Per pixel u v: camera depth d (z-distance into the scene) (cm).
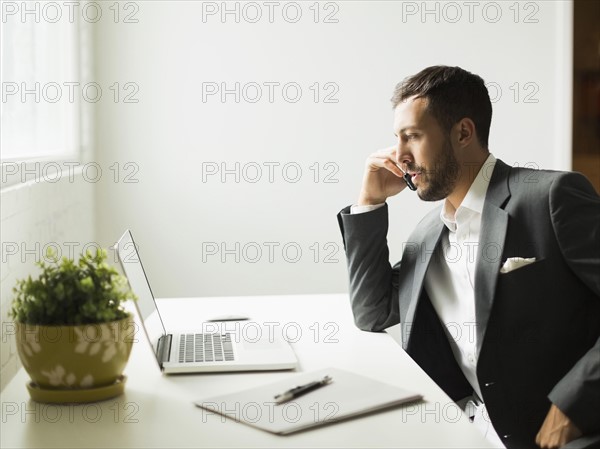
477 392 198
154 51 339
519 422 171
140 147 341
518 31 348
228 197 346
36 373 143
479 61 349
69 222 260
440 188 187
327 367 164
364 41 345
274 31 343
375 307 204
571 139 351
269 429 127
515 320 171
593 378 154
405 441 124
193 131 343
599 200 174
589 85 352
